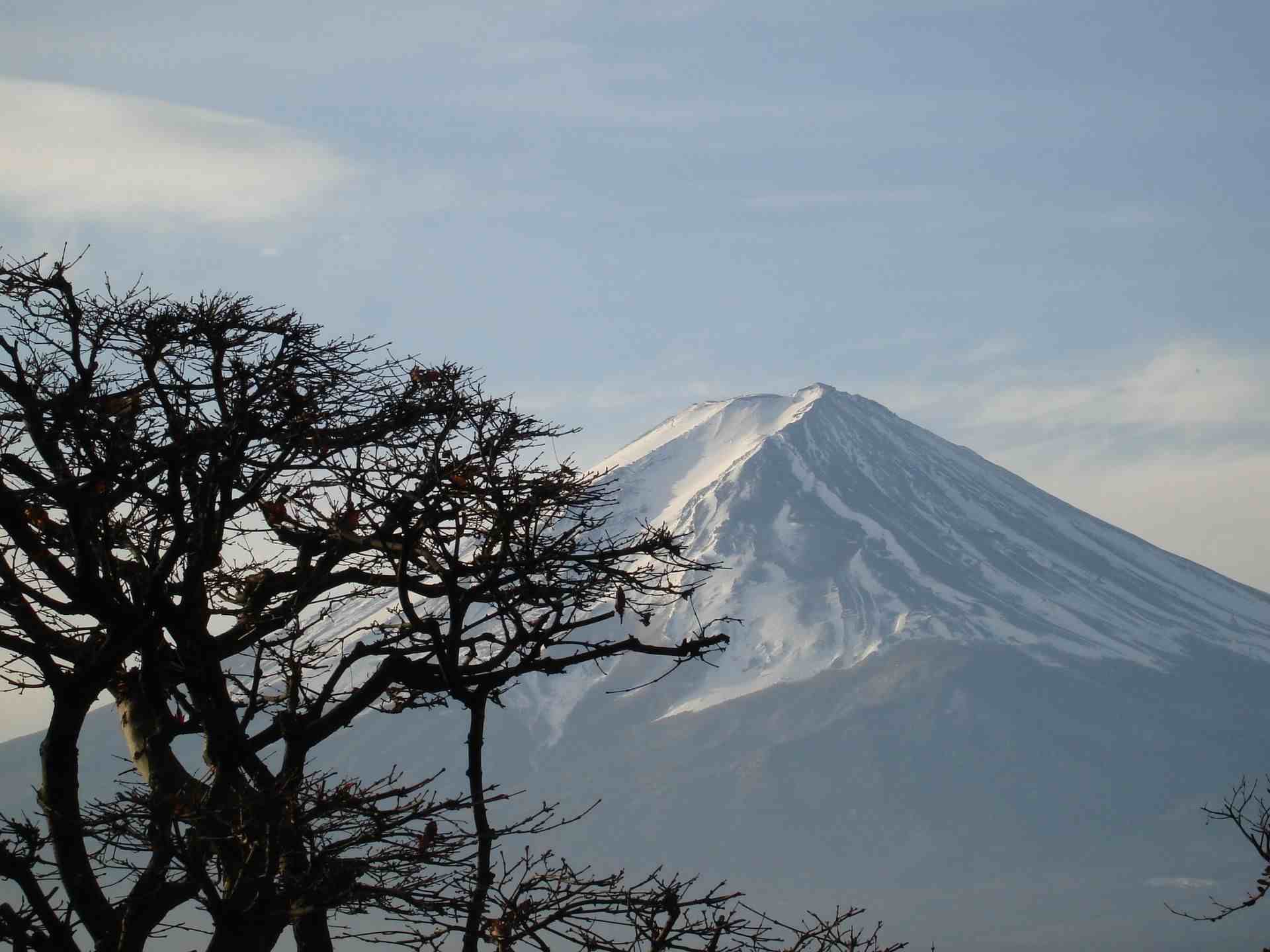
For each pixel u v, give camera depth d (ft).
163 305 52.95
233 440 50.29
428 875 45.37
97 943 45.34
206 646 48.37
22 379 50.11
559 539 48.37
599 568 48.62
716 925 45.80
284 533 53.67
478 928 43.42
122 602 48.93
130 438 50.85
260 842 44.47
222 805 46.42
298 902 43.55
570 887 45.88
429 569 50.31
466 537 49.73
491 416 51.29
